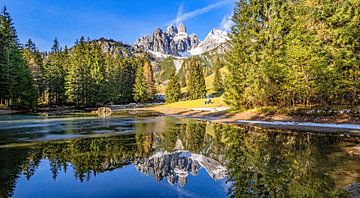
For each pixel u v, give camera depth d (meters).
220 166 11.23
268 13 38.16
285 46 34.31
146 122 35.12
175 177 9.70
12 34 56.44
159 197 7.62
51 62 76.75
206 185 8.63
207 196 7.60
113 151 14.82
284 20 35.41
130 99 106.19
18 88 53.69
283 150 14.19
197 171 10.50
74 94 73.44
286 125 27.00
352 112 26.14
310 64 29.61
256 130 23.97
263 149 14.69
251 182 8.76
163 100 118.81
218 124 31.22
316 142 16.58
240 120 34.75
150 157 13.33
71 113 54.09
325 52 29.30
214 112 47.12
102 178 9.60
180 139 19.50
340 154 12.91
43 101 82.94
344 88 28.28
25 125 29.66
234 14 41.16
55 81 75.88
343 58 28.22
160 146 16.55
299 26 33.09
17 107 56.47
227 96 41.47
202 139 19.42
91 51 99.69
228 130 24.69
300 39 31.91
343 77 28.11
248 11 39.47
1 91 49.84
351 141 16.84
